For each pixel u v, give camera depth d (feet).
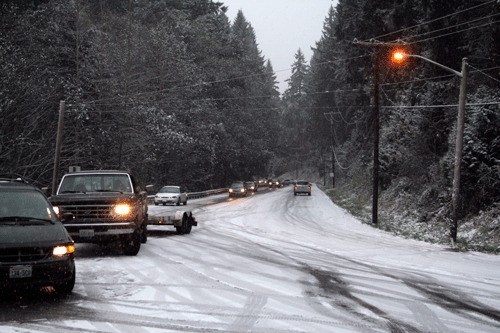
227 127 227.61
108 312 25.18
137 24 162.71
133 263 40.50
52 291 29.50
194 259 43.62
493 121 75.51
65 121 120.16
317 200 163.02
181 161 195.62
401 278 36.94
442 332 23.13
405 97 109.60
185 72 170.91
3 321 23.31
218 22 257.55
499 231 64.80
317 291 31.45
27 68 107.86
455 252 54.49
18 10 121.80
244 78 244.83
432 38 94.43
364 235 70.85
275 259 44.96
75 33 132.05
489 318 25.86
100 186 46.39
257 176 340.18
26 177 102.17
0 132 96.27
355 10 129.08
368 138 148.87
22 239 26.91
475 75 92.53
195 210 117.50
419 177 101.35
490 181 72.84
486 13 89.61
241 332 22.21
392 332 22.88
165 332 22.03
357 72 137.18
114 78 138.41
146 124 143.43
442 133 95.76
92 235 41.29
